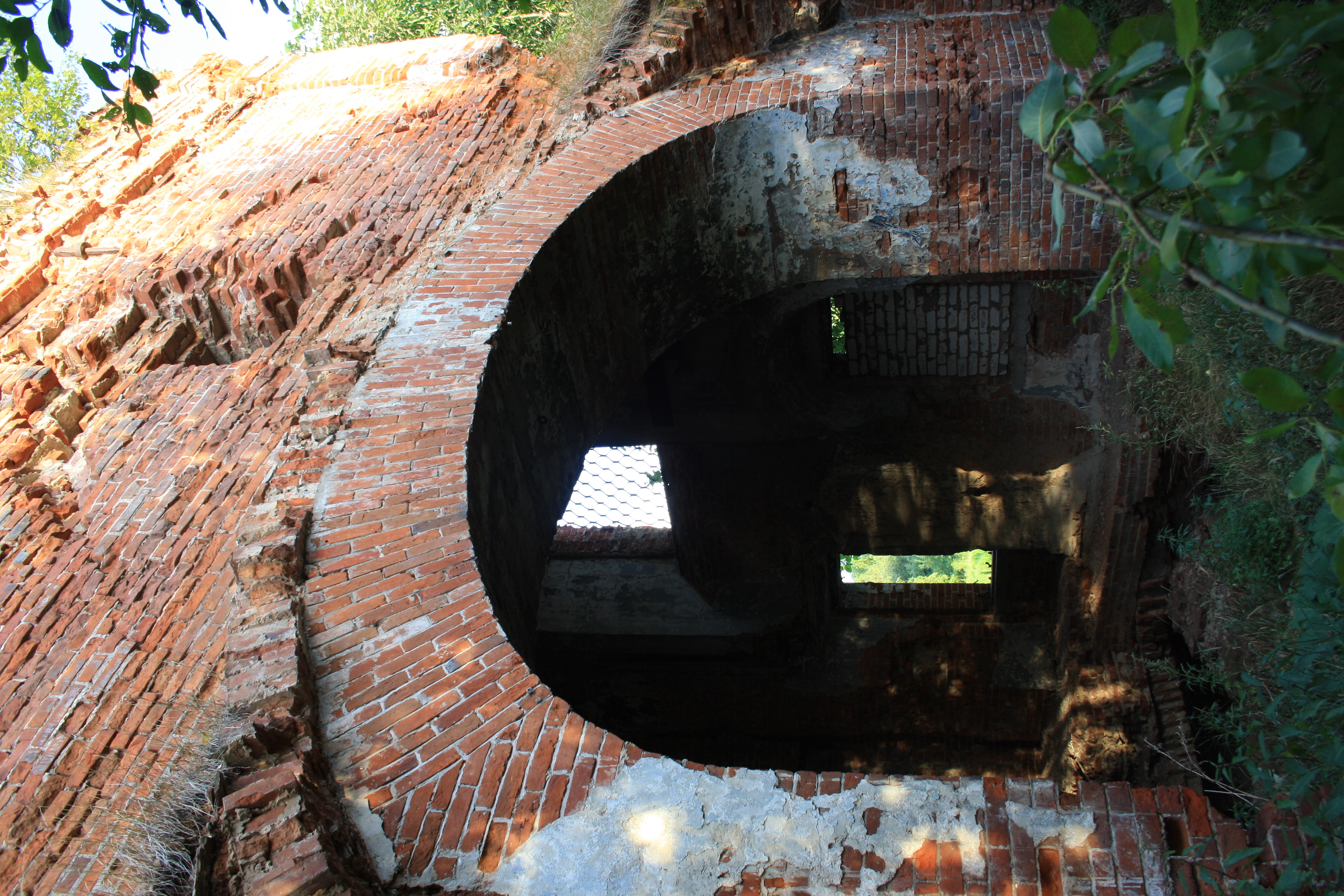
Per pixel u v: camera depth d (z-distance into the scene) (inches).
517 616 265.7
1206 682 316.8
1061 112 104.6
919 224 354.0
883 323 451.8
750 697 539.5
